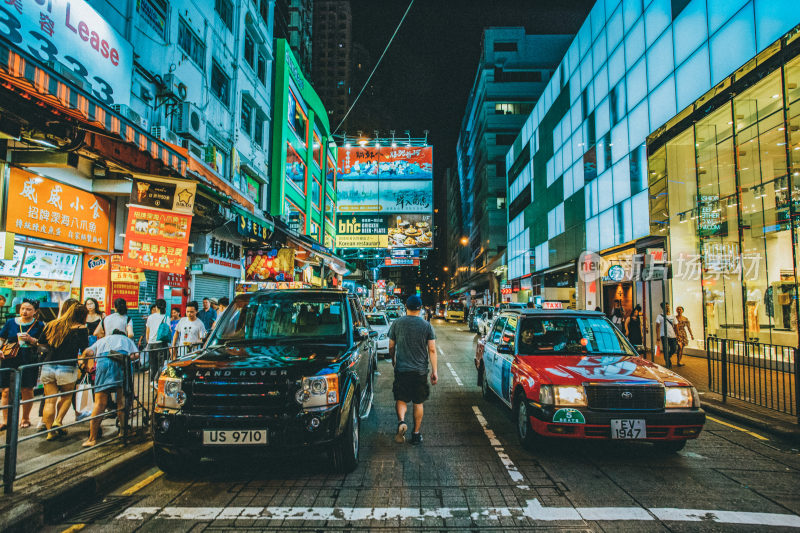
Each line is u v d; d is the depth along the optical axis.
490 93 48.75
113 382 4.68
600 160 19.28
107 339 4.94
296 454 3.67
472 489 3.72
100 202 8.20
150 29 10.45
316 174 28.31
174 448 3.66
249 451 3.62
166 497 3.59
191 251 11.02
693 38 12.83
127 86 9.05
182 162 6.54
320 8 90.88
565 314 6.16
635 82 16.22
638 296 15.91
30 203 6.60
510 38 49.09
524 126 32.94
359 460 4.47
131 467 4.19
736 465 4.35
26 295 6.91
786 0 9.59
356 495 3.60
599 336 5.88
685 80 13.21
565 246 23.81
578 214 21.91
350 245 23.97
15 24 6.14
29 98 4.48
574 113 22.53
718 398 7.29
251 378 3.77
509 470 4.18
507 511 3.30
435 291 155.50
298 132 23.94
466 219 69.56
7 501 3.13
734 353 7.16
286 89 21.20
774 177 10.51
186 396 3.78
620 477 4.01
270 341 4.84
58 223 7.17
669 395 4.42
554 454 4.66
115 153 6.35
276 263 11.83
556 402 4.41
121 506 3.43
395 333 5.21
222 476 4.06
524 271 32.91
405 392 5.03
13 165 6.30
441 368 11.28
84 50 7.69
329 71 89.25
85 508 3.39
